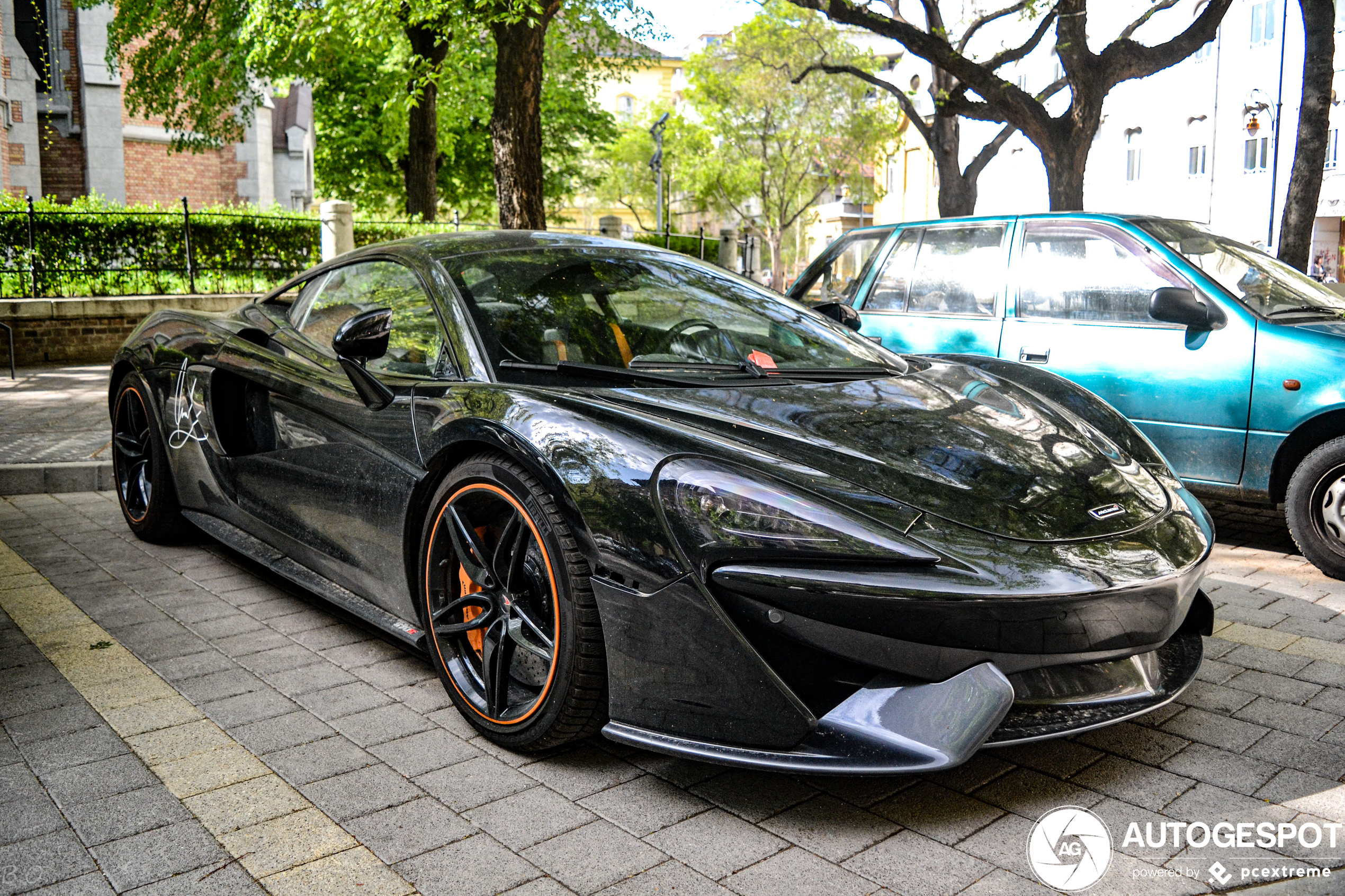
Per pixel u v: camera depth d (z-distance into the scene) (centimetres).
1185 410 451
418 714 275
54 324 1170
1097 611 217
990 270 528
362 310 337
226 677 300
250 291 1355
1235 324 439
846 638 207
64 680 296
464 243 335
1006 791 234
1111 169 3553
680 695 218
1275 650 329
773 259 3875
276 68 1988
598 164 5059
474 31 1288
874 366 321
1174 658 260
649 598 218
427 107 2048
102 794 230
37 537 458
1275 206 2986
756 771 230
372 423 293
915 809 225
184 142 2116
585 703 234
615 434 235
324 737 260
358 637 334
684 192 4322
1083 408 327
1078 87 1414
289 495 336
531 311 299
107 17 2139
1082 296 493
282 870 199
